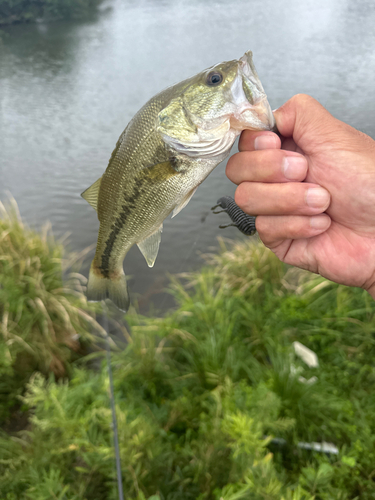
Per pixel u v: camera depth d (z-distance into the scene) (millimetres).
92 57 4164
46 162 1883
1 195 1574
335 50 3250
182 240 1179
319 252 303
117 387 606
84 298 817
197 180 291
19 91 3172
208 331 702
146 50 4246
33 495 454
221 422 490
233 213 440
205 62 3514
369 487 453
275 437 526
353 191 271
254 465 440
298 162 257
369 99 2090
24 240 818
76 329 754
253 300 798
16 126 2404
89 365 724
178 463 501
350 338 675
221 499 401
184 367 666
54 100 2891
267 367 632
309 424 529
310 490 456
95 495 494
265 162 261
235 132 274
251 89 261
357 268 291
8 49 4816
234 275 867
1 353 650
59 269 818
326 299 758
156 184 302
